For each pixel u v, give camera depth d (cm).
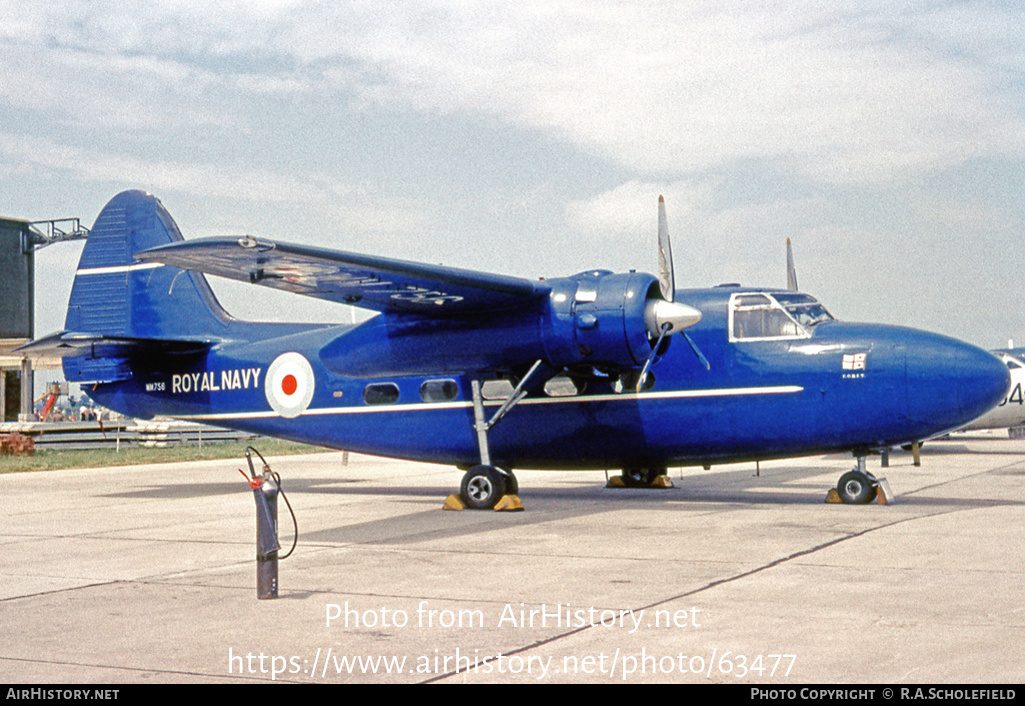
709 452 1353
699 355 1330
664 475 1645
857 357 1259
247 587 780
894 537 983
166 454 3089
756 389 1305
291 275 1210
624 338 1259
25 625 650
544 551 940
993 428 2786
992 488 1559
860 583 741
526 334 1301
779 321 1321
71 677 524
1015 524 1080
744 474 1988
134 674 529
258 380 1655
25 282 4759
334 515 1301
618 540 1005
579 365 1324
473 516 1265
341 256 1117
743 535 1020
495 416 1357
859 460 1315
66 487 1881
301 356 1620
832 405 1266
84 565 904
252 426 1667
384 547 984
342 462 2594
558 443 1415
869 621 616
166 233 1812
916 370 1227
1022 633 582
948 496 1426
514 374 1366
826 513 1208
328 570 849
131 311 1816
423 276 1166
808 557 868
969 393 1207
